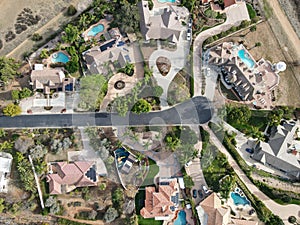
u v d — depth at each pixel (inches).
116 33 3715.6
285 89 3681.1
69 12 3782.0
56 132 3531.0
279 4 3900.1
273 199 3415.4
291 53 3774.6
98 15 3784.5
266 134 3553.2
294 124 3523.6
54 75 3550.7
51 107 3599.9
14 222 3341.5
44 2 3838.6
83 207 3385.8
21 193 3398.1
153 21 3690.9
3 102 3599.9
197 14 3806.6
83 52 3690.9
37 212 3371.1
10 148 3474.4
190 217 3383.4
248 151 3528.5
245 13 3838.6
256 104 3619.6
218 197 3378.4
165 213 3319.4
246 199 3410.4
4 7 3816.4
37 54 3710.6
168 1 3850.9
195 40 3767.2
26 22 3789.4
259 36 3799.2
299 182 3427.7
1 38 3745.1
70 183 3388.3
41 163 3408.0
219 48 3631.9
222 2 3818.9
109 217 3289.9
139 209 3383.4
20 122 3563.0
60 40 3750.0
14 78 3644.2
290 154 3435.0
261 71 3651.6
